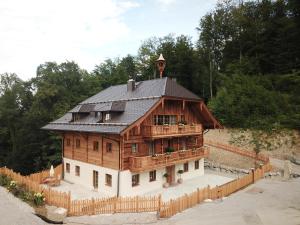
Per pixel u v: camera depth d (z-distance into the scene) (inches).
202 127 1257.4
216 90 2133.4
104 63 2714.1
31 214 746.8
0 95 2608.3
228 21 2351.1
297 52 1814.7
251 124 1508.4
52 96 1973.4
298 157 1296.8
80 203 761.6
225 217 660.1
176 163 1048.8
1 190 968.3
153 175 1023.6
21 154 1781.5
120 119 958.4
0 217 720.3
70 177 1170.6
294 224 580.7
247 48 2142.0
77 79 2245.3
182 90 1096.2
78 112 1155.3
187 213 727.1
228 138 1545.3
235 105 1621.6
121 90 1227.9
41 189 868.0
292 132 1375.5
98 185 1013.8
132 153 954.1
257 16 2272.4
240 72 1866.4
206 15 2428.6
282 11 2144.4
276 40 1925.4
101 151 1000.2
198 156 1167.0
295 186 949.2
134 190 945.5
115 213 766.5
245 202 783.7
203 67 2246.6
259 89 1612.9
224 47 2332.7
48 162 1690.5
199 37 2455.7
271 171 1148.5
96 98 1279.5
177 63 2192.4
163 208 737.0
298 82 1617.9
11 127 2156.7
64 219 721.0
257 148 1305.4
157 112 1027.3
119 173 917.2
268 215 652.7
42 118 1822.1
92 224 685.3
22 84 2417.6
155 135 955.3
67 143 1202.0
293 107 1514.5
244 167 1300.4
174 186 1065.5
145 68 2778.1
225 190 896.9
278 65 1860.2
